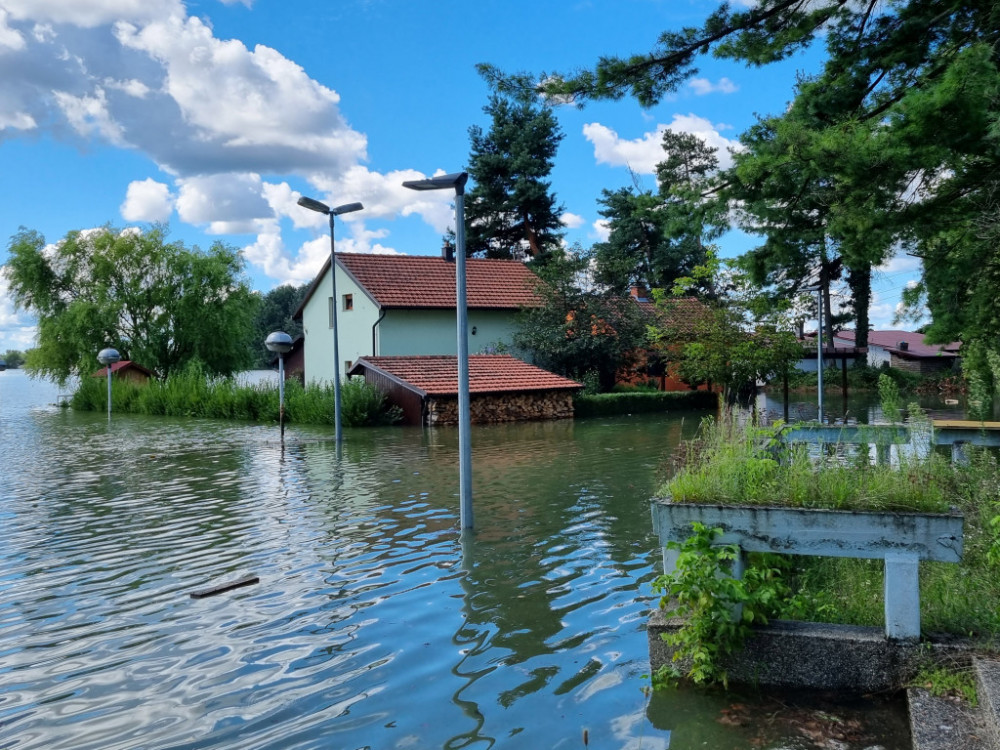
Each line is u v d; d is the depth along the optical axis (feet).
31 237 148.77
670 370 114.01
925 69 30.55
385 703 15.71
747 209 28.37
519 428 82.94
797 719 13.79
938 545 14.19
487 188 178.09
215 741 14.28
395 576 25.07
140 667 18.01
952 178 27.45
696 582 15.05
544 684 16.38
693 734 13.62
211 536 31.81
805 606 17.10
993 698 12.02
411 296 115.75
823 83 32.37
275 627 20.47
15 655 19.01
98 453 64.18
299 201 63.57
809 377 107.55
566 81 33.65
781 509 15.20
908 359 182.09
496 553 27.78
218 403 106.52
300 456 59.41
